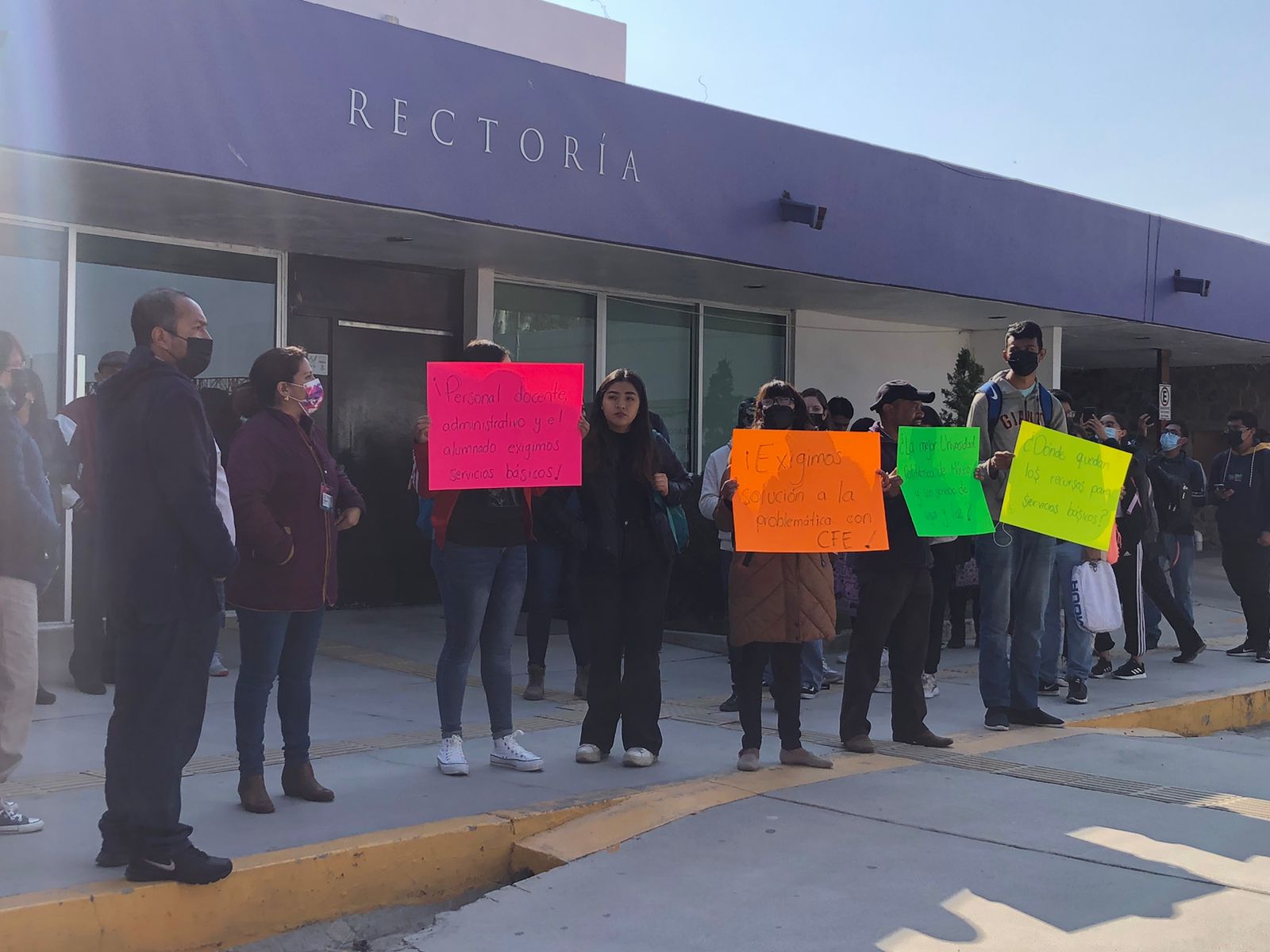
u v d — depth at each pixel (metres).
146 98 7.62
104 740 6.15
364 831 4.64
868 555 6.25
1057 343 15.49
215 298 10.00
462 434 5.34
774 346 14.08
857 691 6.28
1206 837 4.87
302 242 10.04
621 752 6.23
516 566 5.71
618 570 5.89
